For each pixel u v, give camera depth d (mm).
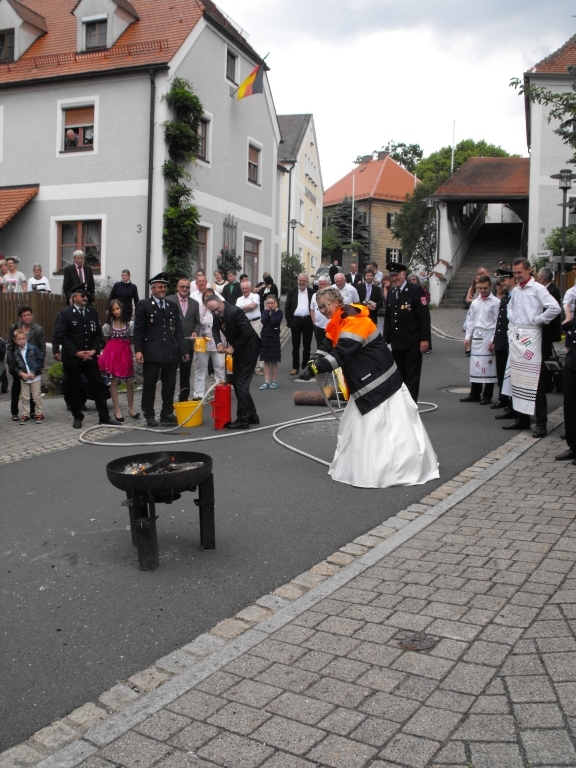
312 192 48469
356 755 3121
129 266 21781
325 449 8906
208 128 23641
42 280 18734
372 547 5633
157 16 22953
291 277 37844
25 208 22969
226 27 24125
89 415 11984
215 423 10406
